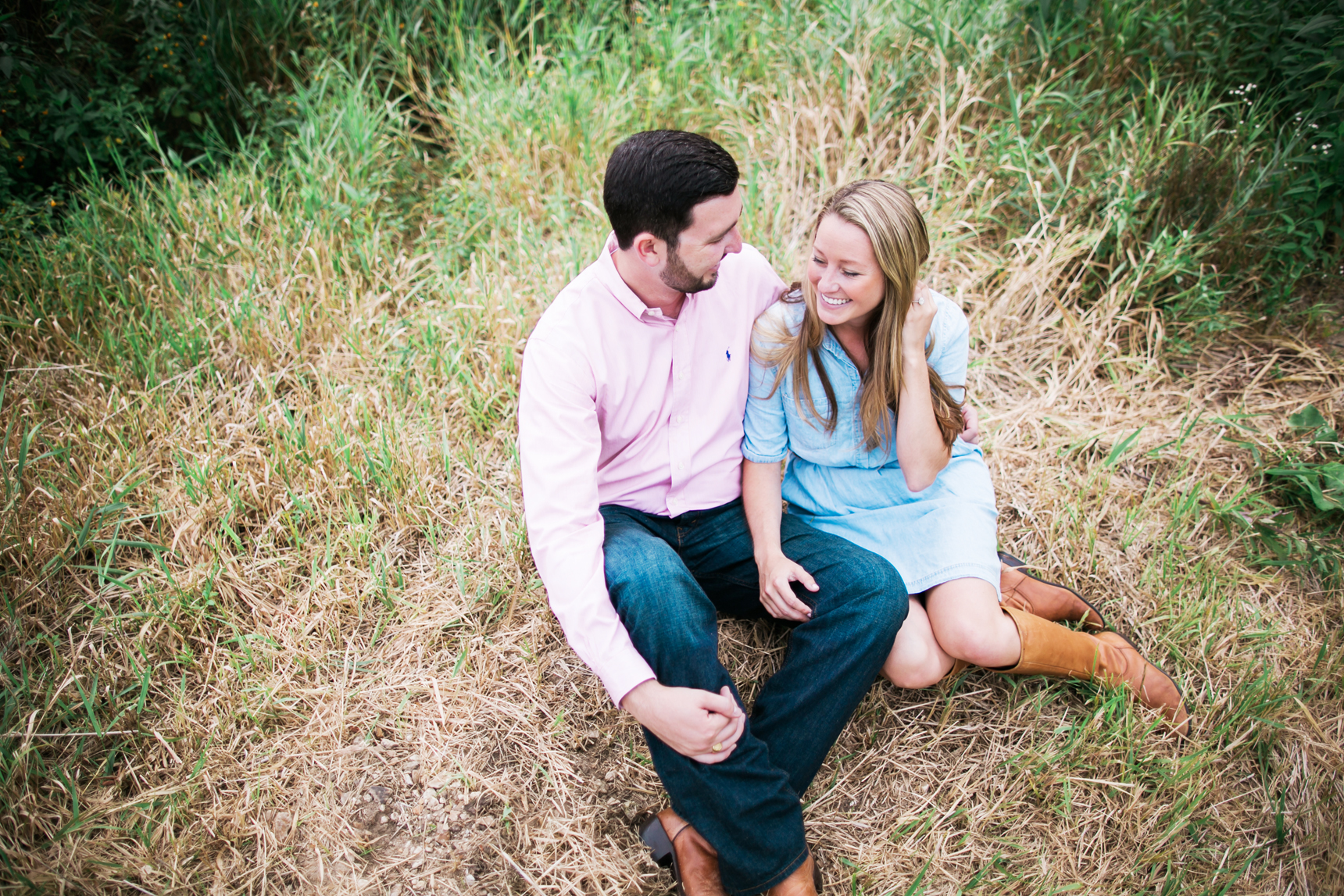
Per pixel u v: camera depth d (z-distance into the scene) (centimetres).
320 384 281
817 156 344
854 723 217
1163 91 350
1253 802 205
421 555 248
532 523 185
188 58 362
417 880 188
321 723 210
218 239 321
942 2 372
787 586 195
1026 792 204
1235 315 310
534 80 378
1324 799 206
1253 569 251
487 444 277
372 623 233
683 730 168
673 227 172
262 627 225
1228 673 225
